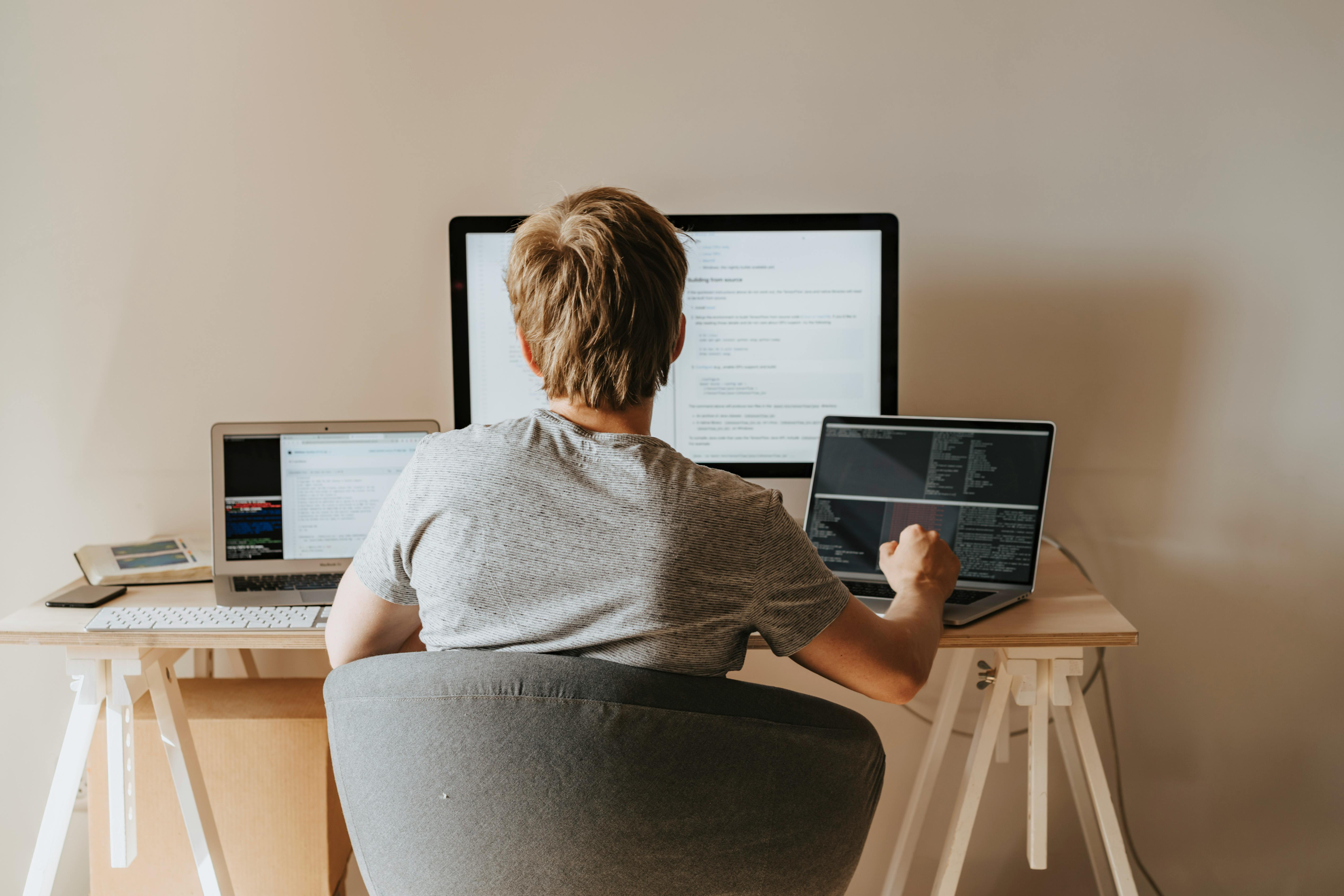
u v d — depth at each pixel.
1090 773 1.21
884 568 1.11
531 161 1.53
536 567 0.71
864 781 0.82
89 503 1.60
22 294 1.55
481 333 1.44
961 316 1.56
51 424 1.58
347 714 0.74
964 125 1.52
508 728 0.68
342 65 1.51
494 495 0.72
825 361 1.45
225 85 1.52
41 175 1.53
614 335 0.77
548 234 0.80
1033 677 1.21
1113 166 1.52
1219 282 1.53
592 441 0.75
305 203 1.54
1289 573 1.59
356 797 0.75
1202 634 1.61
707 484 0.73
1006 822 1.70
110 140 1.52
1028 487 1.32
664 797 0.71
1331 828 1.64
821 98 1.52
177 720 1.26
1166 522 1.59
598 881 0.73
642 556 0.69
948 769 1.69
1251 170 1.51
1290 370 1.54
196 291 1.56
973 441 1.35
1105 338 1.55
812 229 1.42
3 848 1.68
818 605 0.77
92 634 1.16
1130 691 1.64
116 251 1.54
